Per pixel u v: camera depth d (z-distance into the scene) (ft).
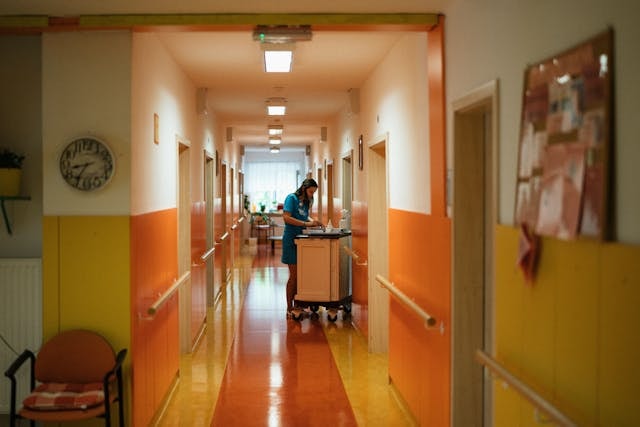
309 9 11.80
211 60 18.07
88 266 12.42
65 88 12.45
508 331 8.65
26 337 13.35
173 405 15.80
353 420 14.80
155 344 14.52
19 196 13.41
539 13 7.63
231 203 41.88
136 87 12.88
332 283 25.77
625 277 5.64
